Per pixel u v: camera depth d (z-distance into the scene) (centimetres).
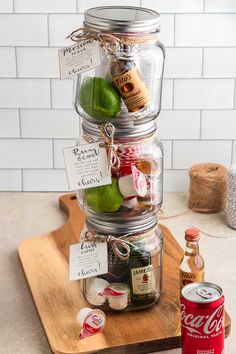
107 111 96
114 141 98
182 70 130
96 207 99
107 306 102
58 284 109
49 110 133
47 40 129
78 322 99
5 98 132
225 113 133
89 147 97
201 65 130
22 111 133
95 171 97
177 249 117
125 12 99
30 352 98
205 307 90
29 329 103
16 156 136
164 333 98
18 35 129
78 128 134
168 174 137
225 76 131
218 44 129
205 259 117
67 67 96
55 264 114
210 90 132
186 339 93
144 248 101
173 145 135
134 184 96
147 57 98
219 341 92
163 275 110
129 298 102
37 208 133
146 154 99
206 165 132
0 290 111
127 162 98
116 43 94
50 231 126
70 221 125
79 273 100
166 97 132
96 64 95
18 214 131
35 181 138
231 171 124
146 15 98
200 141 135
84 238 103
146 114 99
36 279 110
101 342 97
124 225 100
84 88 97
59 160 136
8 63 130
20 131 134
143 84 96
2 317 105
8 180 138
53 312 103
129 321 101
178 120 133
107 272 101
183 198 135
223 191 129
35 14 128
